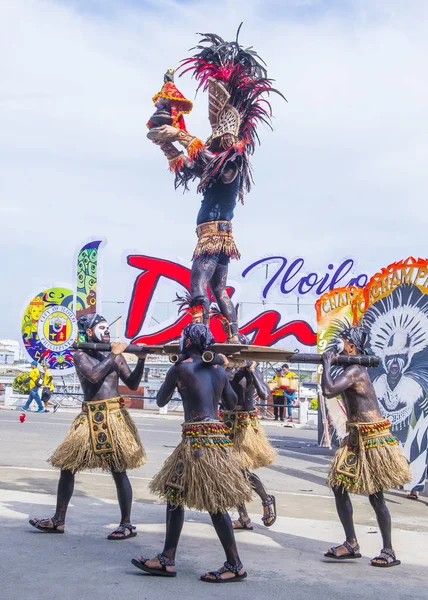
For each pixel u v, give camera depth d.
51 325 22.92
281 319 19.81
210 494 4.54
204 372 4.89
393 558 5.23
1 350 67.75
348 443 5.45
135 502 7.45
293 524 6.73
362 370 5.55
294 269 19.58
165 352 5.75
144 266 20.78
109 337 6.03
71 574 4.55
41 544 5.30
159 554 4.71
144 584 4.43
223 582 4.57
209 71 7.79
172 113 7.86
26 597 4.03
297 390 23.22
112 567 4.79
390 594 4.47
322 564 5.21
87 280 22.19
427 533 6.73
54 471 9.47
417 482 9.22
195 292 7.66
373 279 10.38
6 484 8.17
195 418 4.79
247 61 7.96
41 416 19.52
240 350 5.61
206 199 7.83
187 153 7.74
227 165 7.70
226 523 4.63
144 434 15.27
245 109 7.84
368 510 8.01
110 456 5.65
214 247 7.66
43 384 21.77
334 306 12.38
